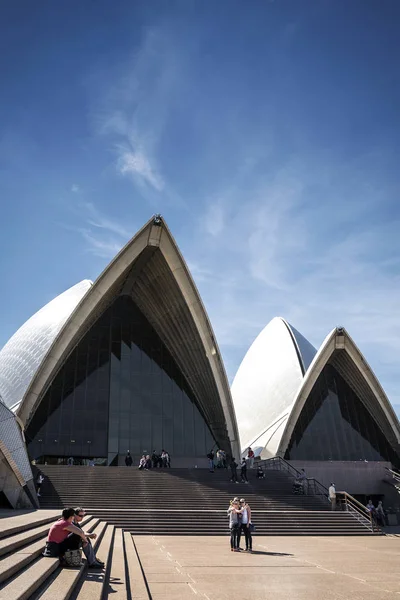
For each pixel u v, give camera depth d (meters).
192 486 22.47
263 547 13.12
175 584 7.60
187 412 33.19
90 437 30.62
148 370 33.78
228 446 31.52
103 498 20.05
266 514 18.81
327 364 39.50
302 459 35.44
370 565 9.87
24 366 34.00
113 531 14.08
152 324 35.66
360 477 29.88
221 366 31.45
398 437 37.03
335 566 9.69
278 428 36.50
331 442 36.72
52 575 6.35
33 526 9.43
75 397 31.48
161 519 17.19
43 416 30.34
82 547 7.52
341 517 19.19
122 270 30.25
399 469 37.25
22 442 19.89
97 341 33.84
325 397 38.47
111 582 6.97
